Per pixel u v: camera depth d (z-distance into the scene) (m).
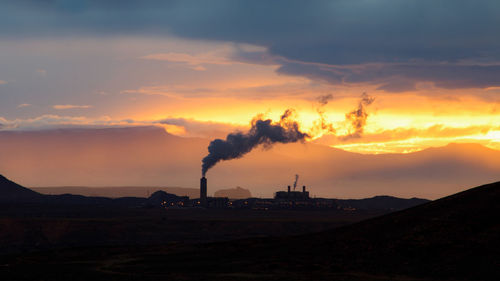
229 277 89.31
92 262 112.69
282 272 93.12
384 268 92.06
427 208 115.88
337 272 91.75
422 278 85.56
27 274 96.25
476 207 108.06
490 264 86.94
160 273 96.06
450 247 95.25
